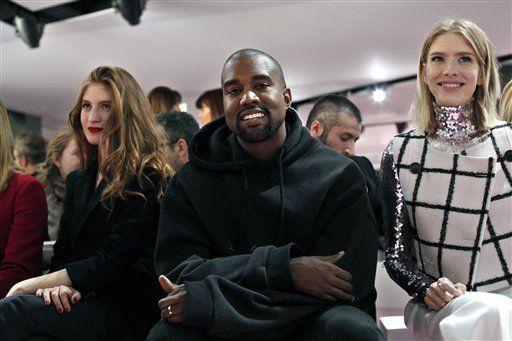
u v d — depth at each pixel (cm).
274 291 147
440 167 175
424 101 184
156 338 143
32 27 485
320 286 147
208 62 579
